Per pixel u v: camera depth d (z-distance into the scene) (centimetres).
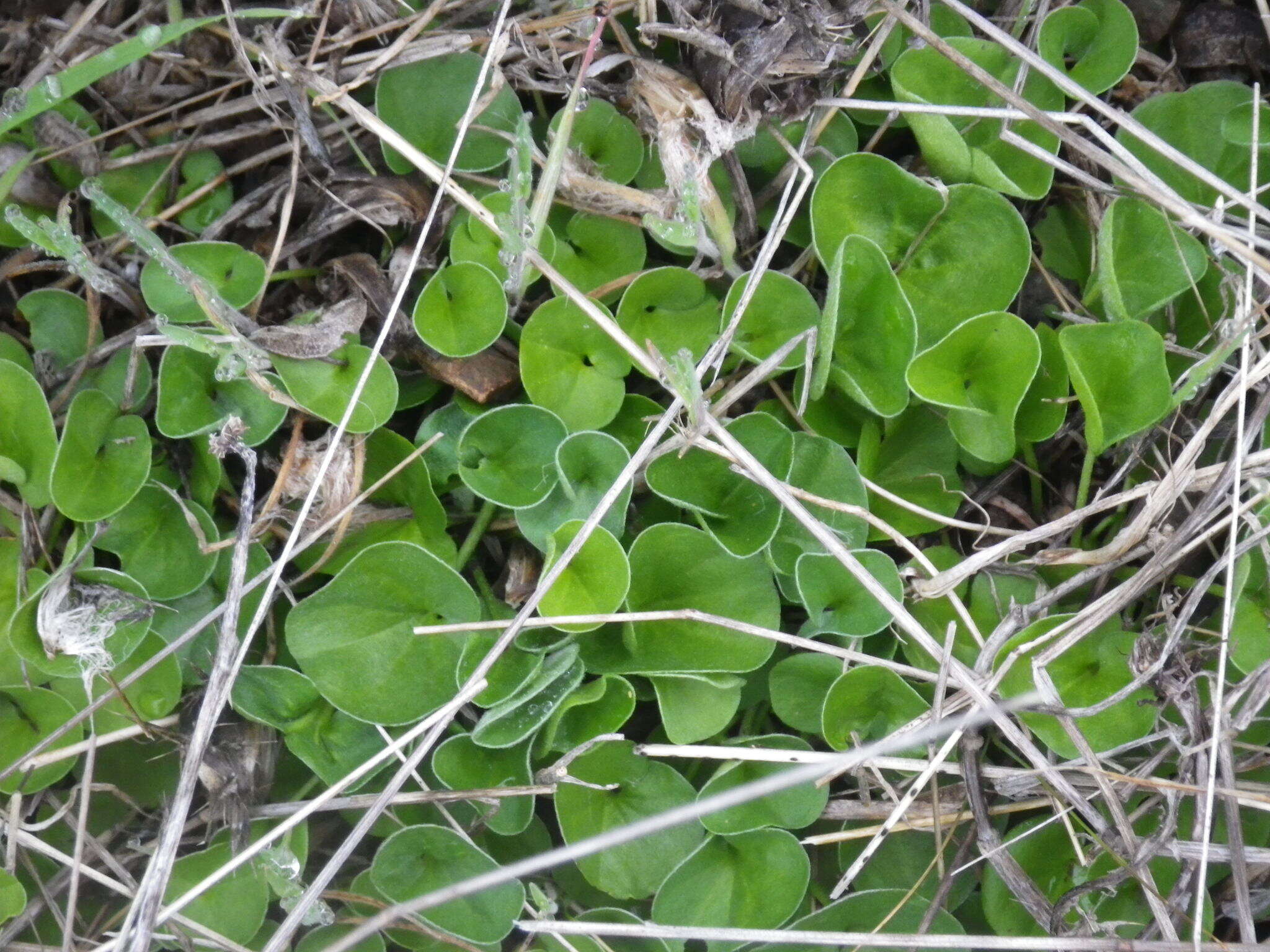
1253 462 21
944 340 20
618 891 20
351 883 21
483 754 20
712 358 20
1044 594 21
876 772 21
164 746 21
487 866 20
